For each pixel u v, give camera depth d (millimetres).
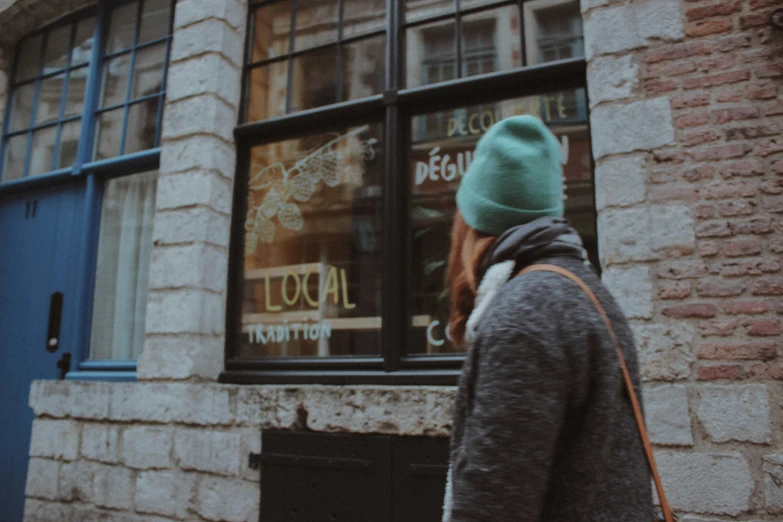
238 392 3133
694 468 2252
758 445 2189
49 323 4125
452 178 3266
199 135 3629
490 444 790
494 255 1019
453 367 2992
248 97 3939
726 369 2283
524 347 826
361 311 3338
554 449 847
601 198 2627
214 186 3584
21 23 4781
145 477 3264
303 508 2904
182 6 3920
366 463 2807
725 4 2590
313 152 3674
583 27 2914
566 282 928
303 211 3627
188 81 3752
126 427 3379
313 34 3869
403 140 3398
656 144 2566
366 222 3439
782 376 2205
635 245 2510
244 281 3682
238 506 3037
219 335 3523
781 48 2467
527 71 3094
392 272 3180
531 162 1037
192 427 3217
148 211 4062
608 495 863
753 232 2357
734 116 2477
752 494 2166
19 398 4098
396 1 3582
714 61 2559
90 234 4125
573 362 847
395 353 3086
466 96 3293
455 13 3436
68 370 3971
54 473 3531
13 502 3918
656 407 2344
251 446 3057
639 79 2664
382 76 3582
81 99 4543
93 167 4191
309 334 3447
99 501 3361
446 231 3215
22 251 4426
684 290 2402
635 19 2725
